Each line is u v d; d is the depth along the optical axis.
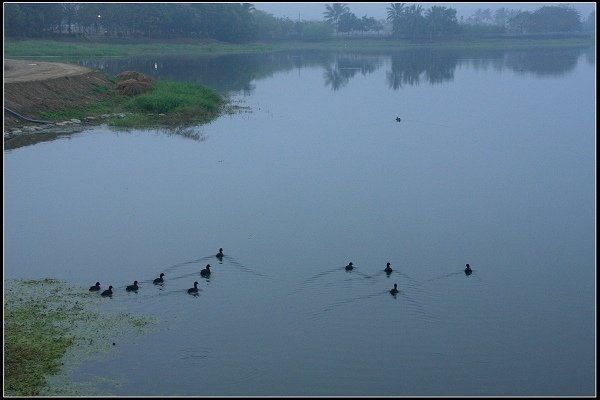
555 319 25.44
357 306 26.16
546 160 49.31
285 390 20.98
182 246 32.06
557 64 140.00
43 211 37.03
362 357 22.69
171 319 24.97
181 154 50.28
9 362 21.75
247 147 52.72
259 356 22.67
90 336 23.59
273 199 39.34
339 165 47.34
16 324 24.16
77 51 135.75
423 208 37.97
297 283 28.08
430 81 105.38
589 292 27.59
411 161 48.78
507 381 21.61
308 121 64.94
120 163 47.50
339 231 34.19
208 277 28.61
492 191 41.47
